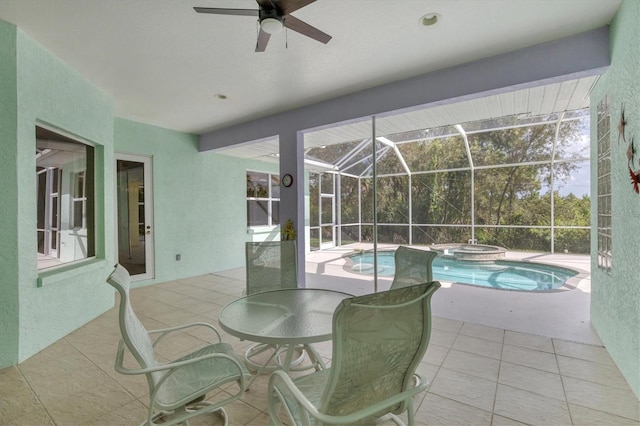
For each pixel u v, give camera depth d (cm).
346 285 532
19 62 264
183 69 337
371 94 387
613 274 254
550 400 207
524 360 261
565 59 276
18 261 264
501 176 760
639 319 204
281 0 188
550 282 620
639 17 197
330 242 979
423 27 262
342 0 228
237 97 417
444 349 284
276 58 313
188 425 181
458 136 709
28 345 273
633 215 213
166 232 568
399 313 124
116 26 259
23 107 269
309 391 154
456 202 802
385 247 920
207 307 415
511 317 362
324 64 327
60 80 316
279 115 481
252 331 179
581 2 230
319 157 815
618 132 240
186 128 571
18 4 231
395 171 876
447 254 779
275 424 140
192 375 173
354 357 114
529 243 751
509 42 285
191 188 610
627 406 199
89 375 244
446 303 417
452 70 331
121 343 165
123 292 147
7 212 258
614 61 247
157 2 229
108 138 406
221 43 286
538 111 428
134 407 205
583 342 292
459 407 202
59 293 314
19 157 265
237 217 712
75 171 368
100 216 399
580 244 710
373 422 135
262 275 312
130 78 359
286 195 474
